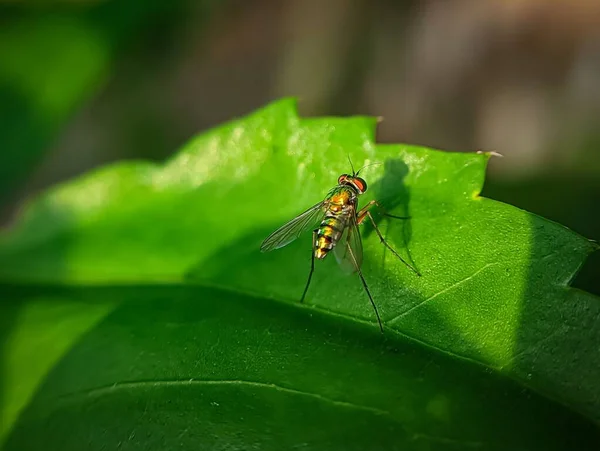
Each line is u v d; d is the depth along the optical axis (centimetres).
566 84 8
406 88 8
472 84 8
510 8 8
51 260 5
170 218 5
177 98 9
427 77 8
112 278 5
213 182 5
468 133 8
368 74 8
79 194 5
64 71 7
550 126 8
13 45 6
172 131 8
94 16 7
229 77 9
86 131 8
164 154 8
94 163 8
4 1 7
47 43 7
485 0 8
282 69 9
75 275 5
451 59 8
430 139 8
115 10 7
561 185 7
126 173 5
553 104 8
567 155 7
